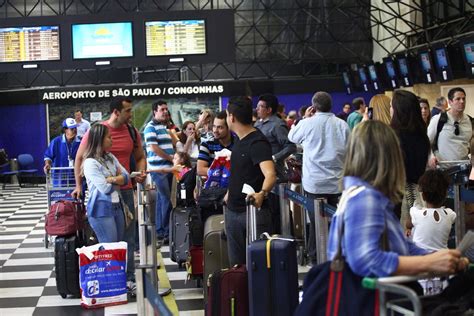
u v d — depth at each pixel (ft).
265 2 75.20
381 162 9.59
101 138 21.98
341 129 23.70
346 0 74.95
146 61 61.11
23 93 74.08
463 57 49.08
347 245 9.37
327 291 9.74
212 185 22.50
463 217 17.99
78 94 73.05
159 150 31.40
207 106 74.74
